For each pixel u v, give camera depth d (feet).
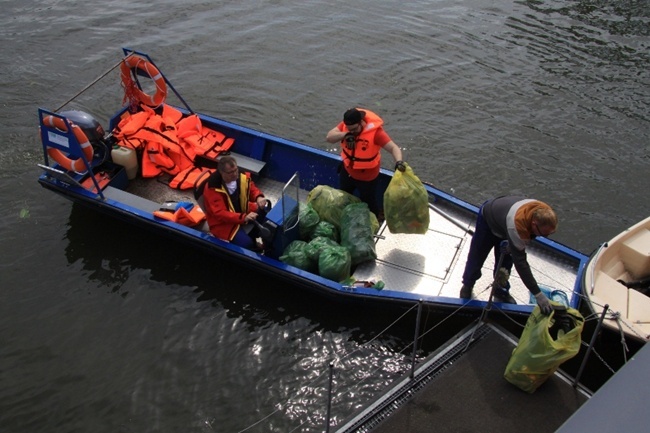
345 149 20.85
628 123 31.76
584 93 33.81
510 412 15.08
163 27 38.29
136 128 25.35
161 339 20.71
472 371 16.10
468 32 38.88
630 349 18.13
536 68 35.73
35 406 18.70
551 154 29.68
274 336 20.81
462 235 22.20
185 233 21.80
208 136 26.00
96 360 20.02
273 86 33.68
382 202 23.84
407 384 15.90
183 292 22.26
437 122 31.53
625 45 38.09
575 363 19.60
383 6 41.29
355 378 19.56
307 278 20.26
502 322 19.43
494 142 30.32
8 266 23.22
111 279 22.76
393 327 20.89
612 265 20.20
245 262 21.26
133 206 23.17
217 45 36.83
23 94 32.65
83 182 24.04
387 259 21.49
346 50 36.73
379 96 33.17
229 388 19.26
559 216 26.35
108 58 35.45
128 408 18.66
